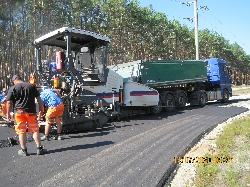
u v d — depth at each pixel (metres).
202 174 4.98
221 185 4.49
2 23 27.56
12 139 7.12
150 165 5.43
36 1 28.58
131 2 40.44
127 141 7.45
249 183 4.46
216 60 20.05
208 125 9.90
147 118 12.09
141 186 4.41
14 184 4.47
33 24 29.14
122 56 28.28
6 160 5.72
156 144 7.11
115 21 38.34
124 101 11.68
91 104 9.71
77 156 6.02
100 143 7.21
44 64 9.92
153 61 14.39
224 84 20.34
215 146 7.09
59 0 31.00
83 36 9.61
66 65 9.02
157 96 13.02
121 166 5.36
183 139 7.67
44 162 5.59
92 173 4.98
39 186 4.38
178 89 16.58
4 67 29.02
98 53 10.24
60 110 7.73
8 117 6.18
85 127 9.09
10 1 25.69
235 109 14.92
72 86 9.05
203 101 17.81
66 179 4.68
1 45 29.12
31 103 6.14
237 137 7.79
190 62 17.06
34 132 6.13
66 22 32.78
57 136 7.74
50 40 9.77
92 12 35.84
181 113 13.77
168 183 4.70
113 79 10.81
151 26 43.94
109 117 11.03
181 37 57.84
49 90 7.73
